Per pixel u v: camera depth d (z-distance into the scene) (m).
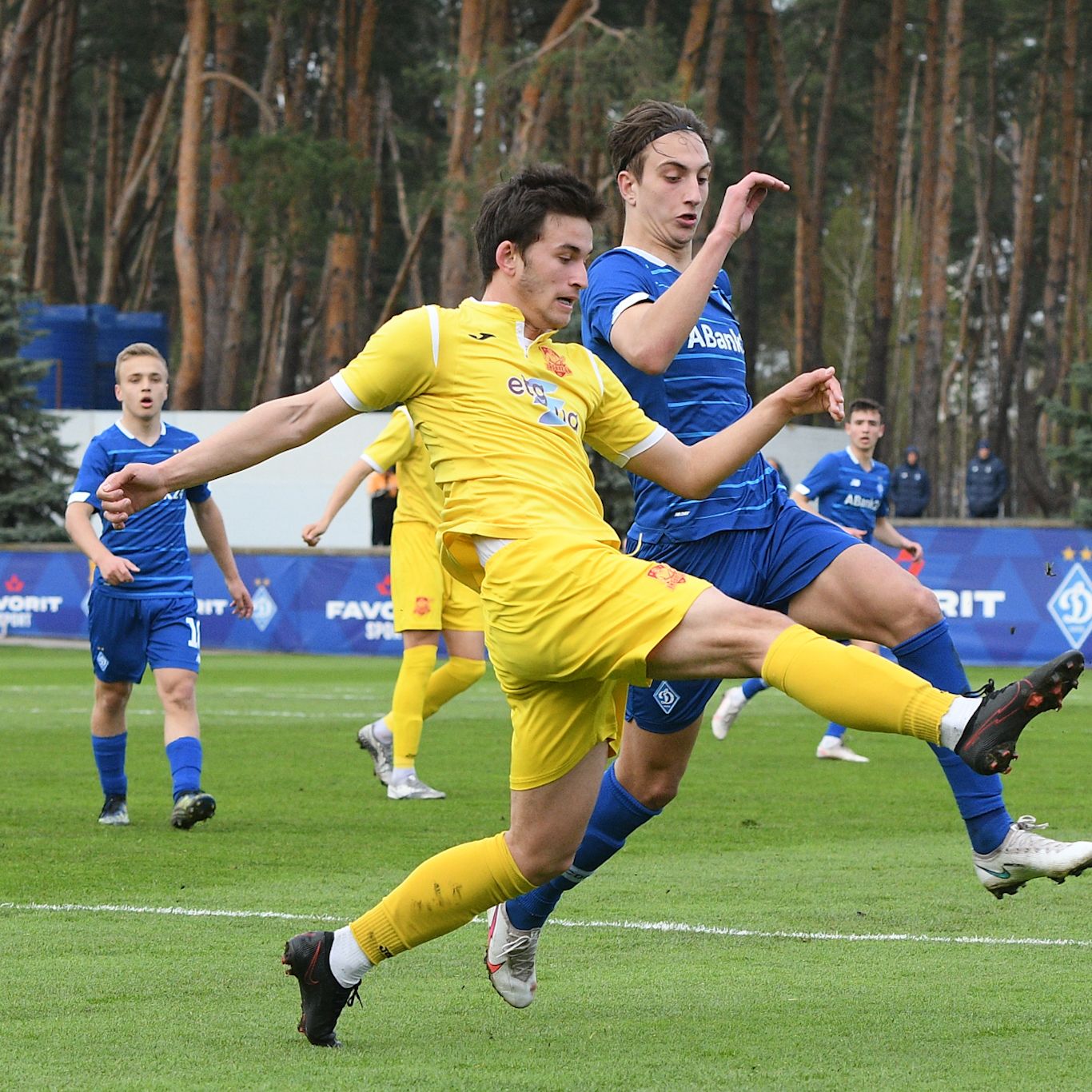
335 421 13.74
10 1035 14.11
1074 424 106.50
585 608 12.95
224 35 145.38
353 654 81.81
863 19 168.00
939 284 140.12
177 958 17.33
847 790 33.38
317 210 124.94
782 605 16.81
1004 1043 13.79
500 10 131.50
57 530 108.62
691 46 126.44
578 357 14.52
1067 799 31.75
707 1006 15.28
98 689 28.33
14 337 114.31
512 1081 12.61
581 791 13.73
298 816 29.30
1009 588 69.50
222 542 28.72
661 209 17.44
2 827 27.88
